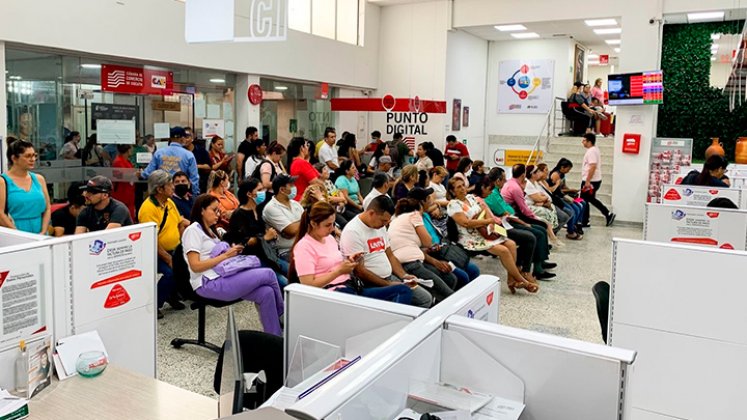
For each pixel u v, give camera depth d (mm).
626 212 10289
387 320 1644
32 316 2240
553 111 13422
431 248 4977
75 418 1936
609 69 19891
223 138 8977
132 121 7387
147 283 2807
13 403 1935
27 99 6180
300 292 1788
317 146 9523
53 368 2240
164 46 7461
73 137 6695
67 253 2395
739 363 2572
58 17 6137
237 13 8539
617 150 10258
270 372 2328
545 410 1343
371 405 1159
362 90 12258
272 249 4699
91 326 2521
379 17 12312
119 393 2125
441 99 11844
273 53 9406
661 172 10000
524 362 1354
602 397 1282
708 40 10086
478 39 13352
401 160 9844
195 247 3922
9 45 5887
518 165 6926
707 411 2656
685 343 2670
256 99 9266
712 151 7742
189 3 3889
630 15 9961
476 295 1713
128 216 4449
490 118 14148
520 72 13719
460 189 5758
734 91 8516
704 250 2588
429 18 11820
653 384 2754
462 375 1426
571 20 10664
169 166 6711
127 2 6918
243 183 4734
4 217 4367
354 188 7879
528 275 6035
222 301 3953
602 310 3029
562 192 8781
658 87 9672
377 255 4180
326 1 11086
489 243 5680
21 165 4520
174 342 4133
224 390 1599
